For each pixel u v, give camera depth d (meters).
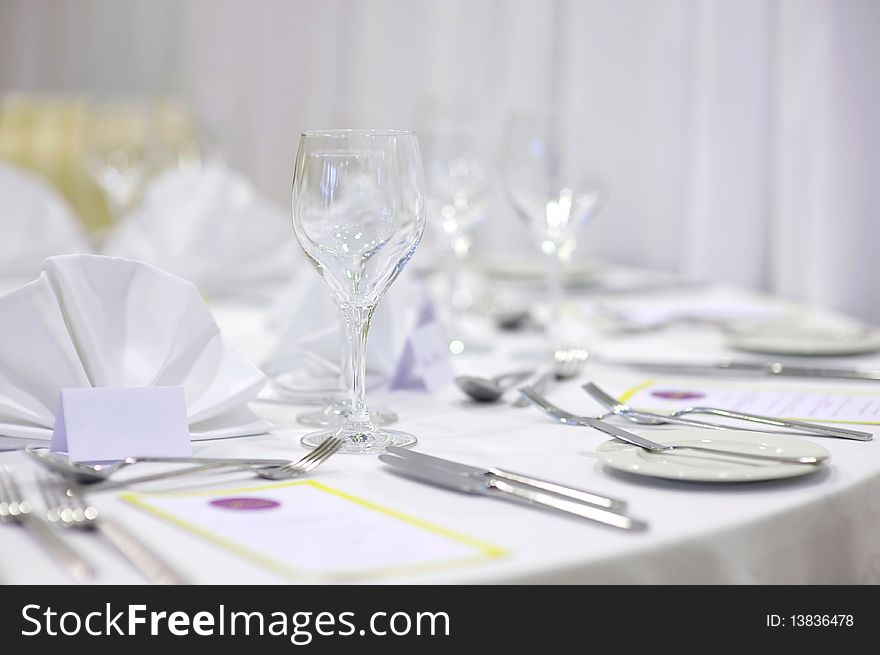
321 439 0.88
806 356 1.34
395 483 0.74
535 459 0.82
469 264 2.42
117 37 5.20
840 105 2.55
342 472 0.77
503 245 3.52
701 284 2.12
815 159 2.62
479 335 1.61
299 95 4.46
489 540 0.61
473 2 3.64
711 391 1.11
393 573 0.55
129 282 0.94
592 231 3.23
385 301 1.16
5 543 0.61
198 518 0.65
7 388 0.86
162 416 0.85
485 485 0.70
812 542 0.70
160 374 0.92
